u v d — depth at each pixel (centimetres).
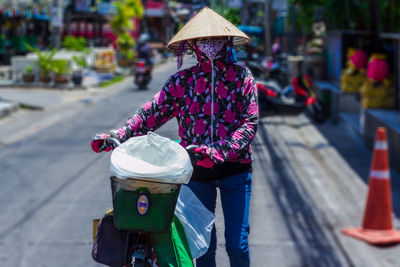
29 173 950
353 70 1439
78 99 1917
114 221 290
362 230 675
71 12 4181
